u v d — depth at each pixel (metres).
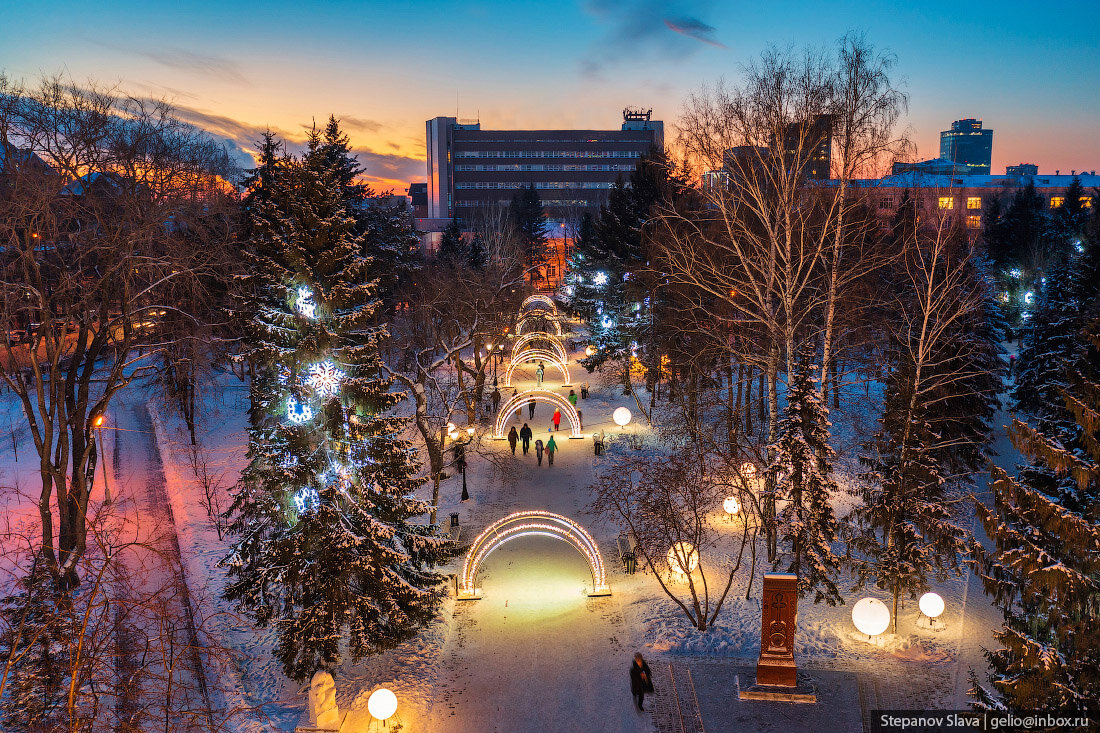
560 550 23.81
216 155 30.67
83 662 10.91
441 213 140.50
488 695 15.71
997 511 12.13
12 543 23.30
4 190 18.81
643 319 41.03
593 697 15.57
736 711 14.84
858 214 26.64
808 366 19.11
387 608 16.25
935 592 19.19
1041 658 11.08
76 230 22.98
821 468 18.80
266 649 17.64
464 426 35.16
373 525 15.90
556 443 35.84
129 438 37.34
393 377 22.53
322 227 15.27
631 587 20.78
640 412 40.97
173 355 30.08
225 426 39.12
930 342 19.86
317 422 15.78
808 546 18.45
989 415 27.30
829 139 22.48
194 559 22.58
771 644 15.38
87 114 19.39
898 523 17.72
